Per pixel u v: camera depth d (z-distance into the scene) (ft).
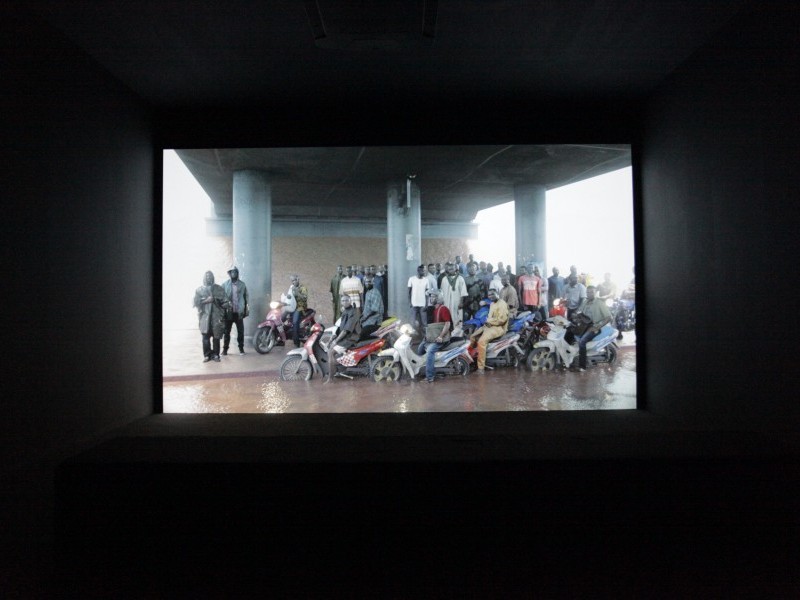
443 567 8.00
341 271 37.32
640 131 13.64
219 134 13.79
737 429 10.12
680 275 11.87
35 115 8.98
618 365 27.53
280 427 11.33
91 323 10.61
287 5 9.09
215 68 11.49
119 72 11.53
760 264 9.33
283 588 7.46
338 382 24.16
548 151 28.99
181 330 46.60
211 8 9.13
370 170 34.04
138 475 8.34
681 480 8.46
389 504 8.42
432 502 8.44
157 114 13.73
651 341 13.21
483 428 11.06
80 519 8.32
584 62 11.53
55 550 8.27
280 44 10.49
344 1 9.02
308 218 53.83
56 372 9.45
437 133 13.89
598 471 8.48
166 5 9.00
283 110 13.82
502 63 11.50
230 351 33.30
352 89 12.73
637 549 8.39
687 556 8.30
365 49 10.83
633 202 13.79
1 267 8.12
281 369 24.90
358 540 8.39
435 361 23.86
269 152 30.09
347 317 24.34
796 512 8.42
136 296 12.58
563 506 8.47
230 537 8.34
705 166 10.87
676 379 12.10
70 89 10.04
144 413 12.91
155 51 10.61
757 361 9.48
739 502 8.45
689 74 11.35
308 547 8.35
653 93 12.94
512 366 27.17
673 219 12.12
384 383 23.65
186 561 8.21
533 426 11.19
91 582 7.65
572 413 12.80
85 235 10.44
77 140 10.23
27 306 8.71
